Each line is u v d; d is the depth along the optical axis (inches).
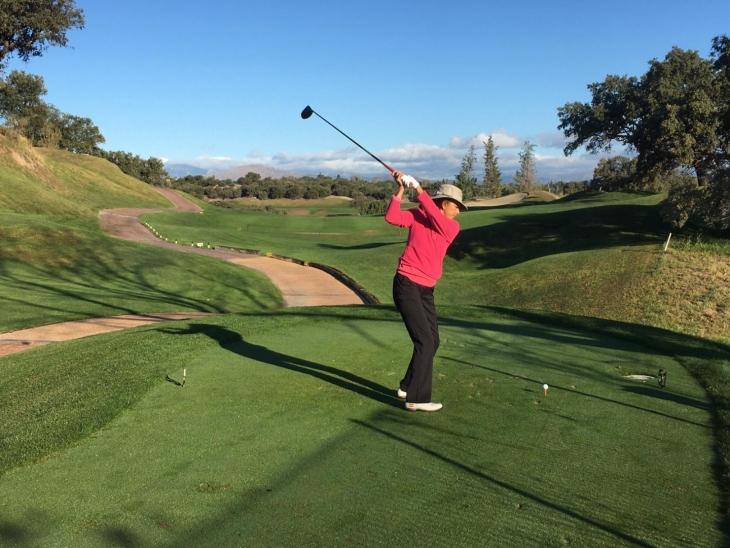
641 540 111.1
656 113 1371.8
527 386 219.9
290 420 177.3
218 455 150.6
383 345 287.3
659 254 1059.3
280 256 1354.6
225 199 5123.0
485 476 138.9
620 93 1691.7
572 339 321.7
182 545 108.8
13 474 140.2
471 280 1132.5
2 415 188.4
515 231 1626.5
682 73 1469.0
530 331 344.2
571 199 2950.3
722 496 130.0
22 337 463.8
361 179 6368.1
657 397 209.0
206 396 200.2
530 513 121.0
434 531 113.3
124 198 2682.1
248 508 122.6
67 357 281.9
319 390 208.2
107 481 135.9
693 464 147.9
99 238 1067.9
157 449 154.8
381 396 203.2
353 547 107.6
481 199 4136.3
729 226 1129.4
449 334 324.5
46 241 963.3
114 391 202.7
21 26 1780.3
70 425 170.7
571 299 957.2
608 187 2992.1
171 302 740.7
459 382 223.6
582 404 198.4
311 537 111.1
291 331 326.6
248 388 209.6
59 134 3683.6
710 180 1176.8
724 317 824.3
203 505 124.0
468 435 166.6
